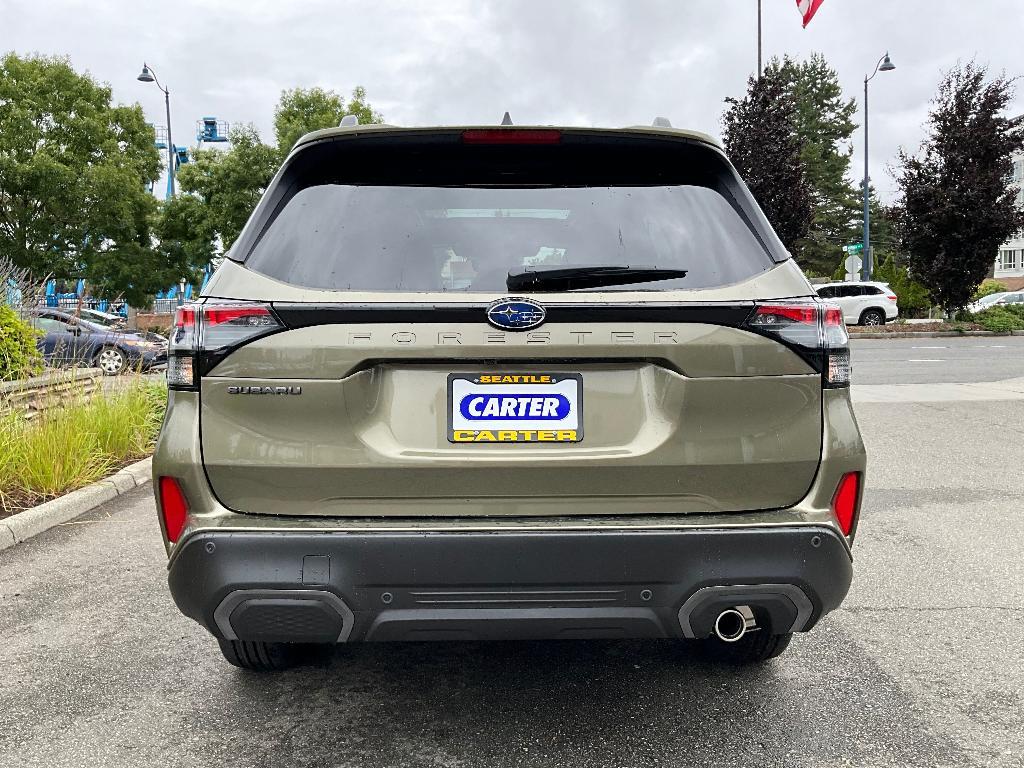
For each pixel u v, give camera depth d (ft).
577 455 7.52
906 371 49.57
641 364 7.65
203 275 101.30
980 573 14.20
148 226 97.81
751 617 7.64
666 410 7.56
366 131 8.20
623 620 7.46
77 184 90.84
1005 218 83.15
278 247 7.89
